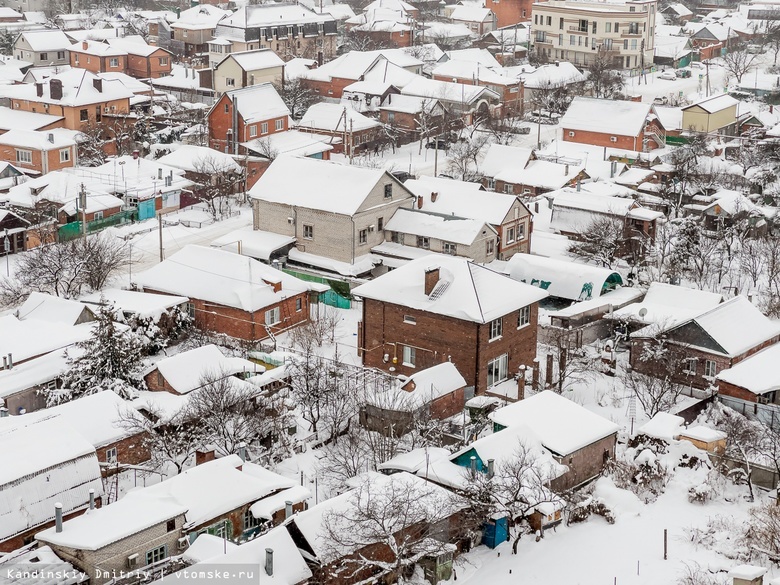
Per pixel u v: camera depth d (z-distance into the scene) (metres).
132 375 77.44
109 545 56.16
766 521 64.19
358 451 70.12
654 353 82.81
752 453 71.81
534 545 64.12
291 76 177.38
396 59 184.50
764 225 116.44
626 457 72.94
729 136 152.75
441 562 59.88
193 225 118.88
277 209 103.44
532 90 174.62
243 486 62.62
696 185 125.75
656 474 70.56
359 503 58.56
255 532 62.09
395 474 63.53
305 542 56.50
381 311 83.75
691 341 83.00
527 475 64.75
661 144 151.50
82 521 58.28
